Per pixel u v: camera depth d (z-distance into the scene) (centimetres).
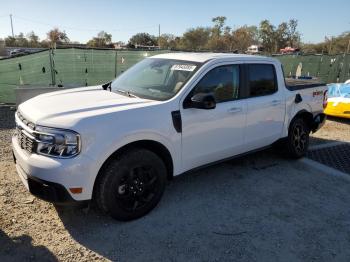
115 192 345
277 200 436
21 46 8362
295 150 571
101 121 327
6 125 737
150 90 415
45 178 314
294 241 349
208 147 425
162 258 314
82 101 379
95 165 323
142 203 375
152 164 368
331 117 959
